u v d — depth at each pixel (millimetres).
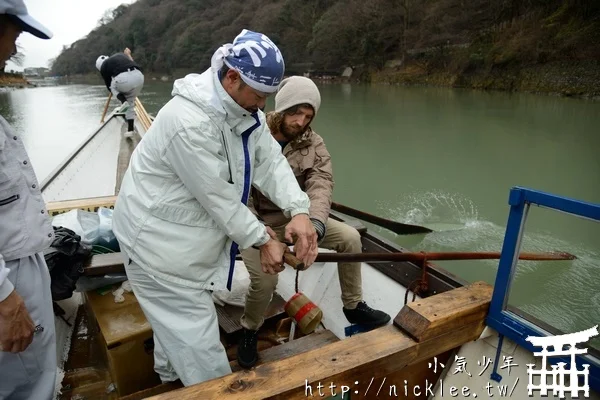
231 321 2062
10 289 1221
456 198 5707
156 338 1620
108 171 5195
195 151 1240
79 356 2115
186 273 1401
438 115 11297
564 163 6965
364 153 7957
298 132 1953
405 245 4383
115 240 2092
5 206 1333
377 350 1383
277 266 1444
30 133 12812
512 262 1413
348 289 2125
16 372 1454
